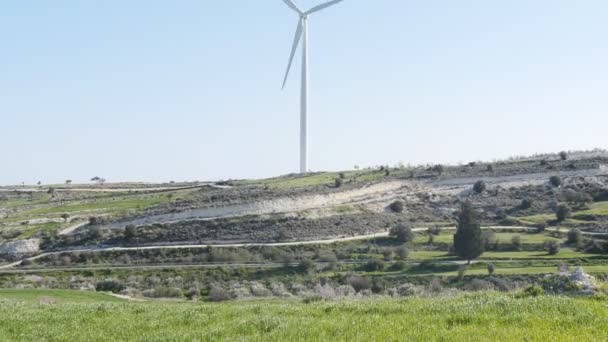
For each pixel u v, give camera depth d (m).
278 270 103.06
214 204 146.25
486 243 112.19
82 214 158.12
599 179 168.25
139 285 93.50
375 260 103.06
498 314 21.86
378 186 170.50
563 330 18.98
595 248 104.56
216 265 107.88
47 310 28.06
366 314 23.25
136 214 145.88
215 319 24.08
